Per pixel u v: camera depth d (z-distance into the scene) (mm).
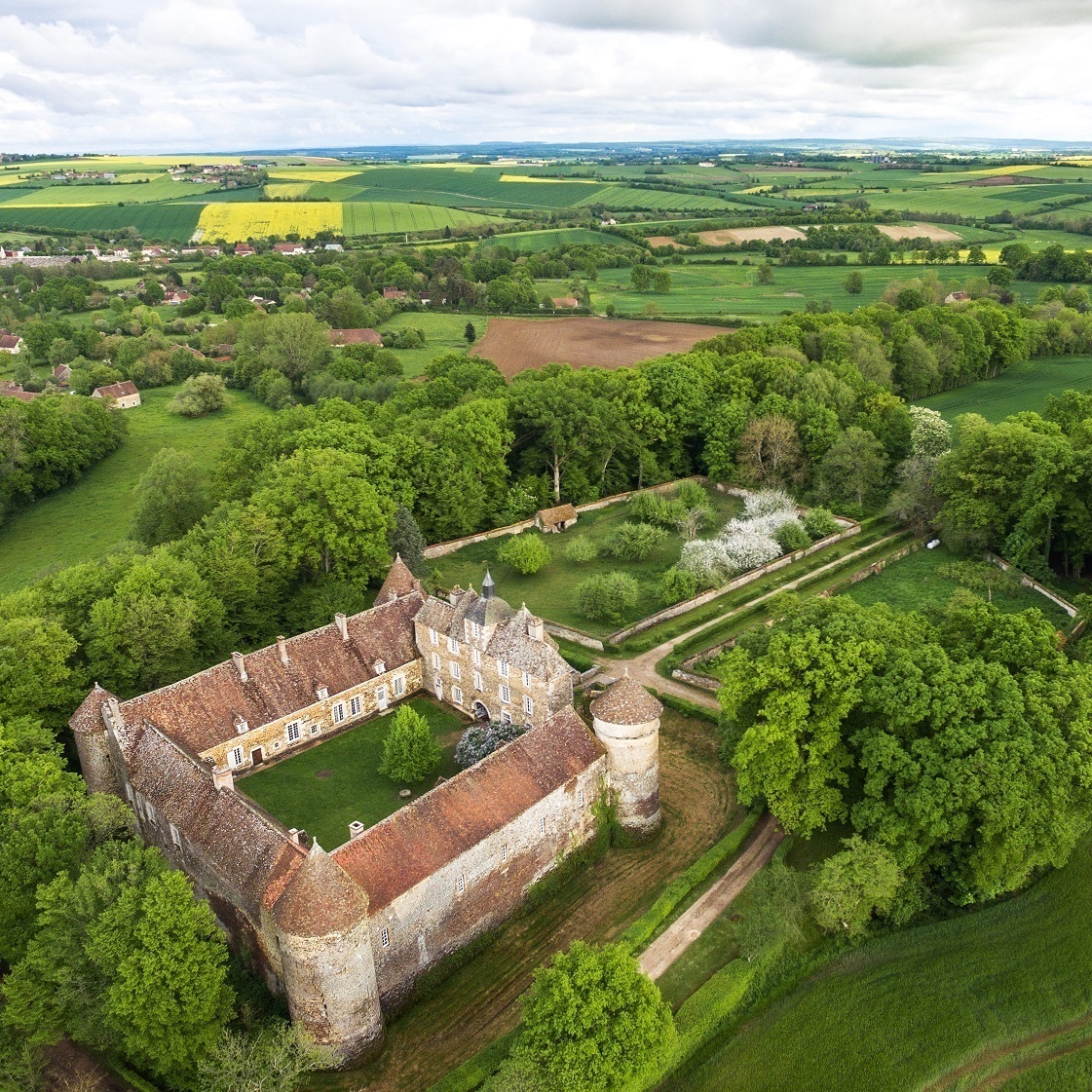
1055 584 103125
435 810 56531
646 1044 44594
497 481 127188
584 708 81938
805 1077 48250
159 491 111812
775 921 53312
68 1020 47500
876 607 70375
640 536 114375
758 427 131500
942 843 58906
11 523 135000
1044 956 54500
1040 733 56031
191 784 60875
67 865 52406
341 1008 48562
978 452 111312
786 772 61750
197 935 48188
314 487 96750
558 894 62875
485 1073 47781
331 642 81750
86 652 76250
